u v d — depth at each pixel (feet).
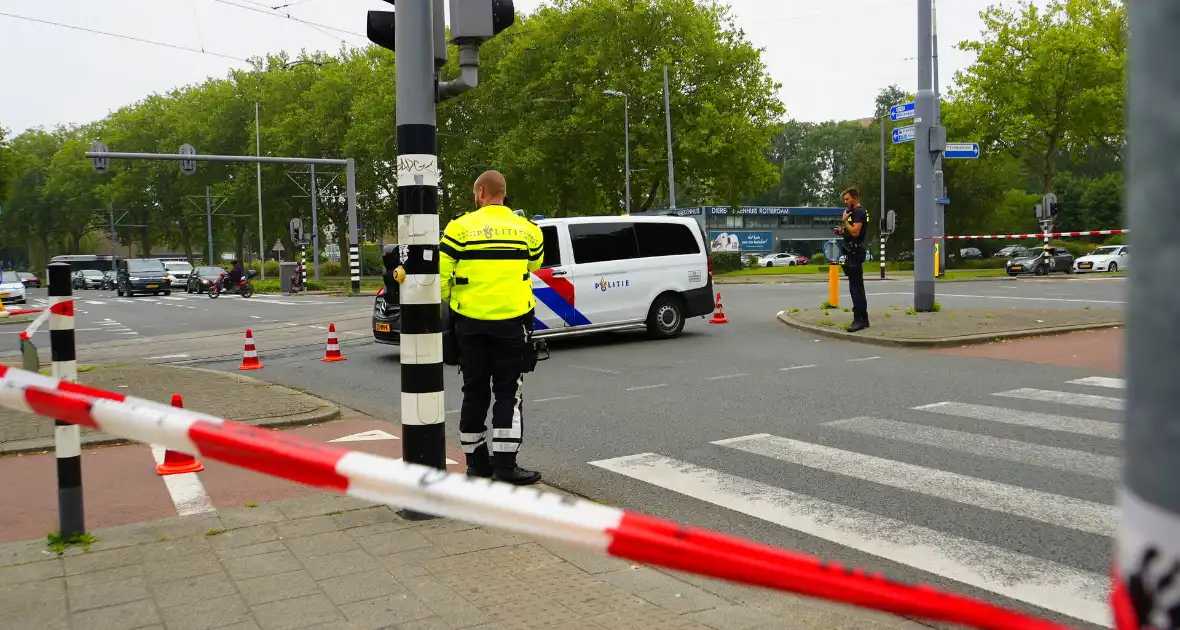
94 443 22.38
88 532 14.62
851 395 28.37
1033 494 17.16
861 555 14.12
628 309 44.27
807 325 47.52
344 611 11.59
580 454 21.38
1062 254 135.03
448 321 18.44
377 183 181.16
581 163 137.49
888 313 51.62
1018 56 135.33
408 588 12.34
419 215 15.38
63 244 330.54
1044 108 135.23
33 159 274.77
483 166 146.10
